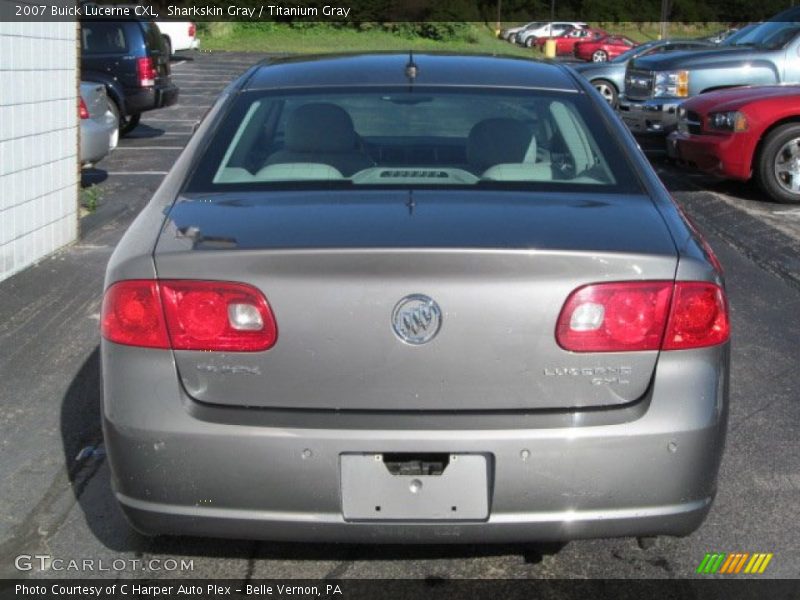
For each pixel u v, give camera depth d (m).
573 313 2.87
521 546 3.68
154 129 16.55
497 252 2.84
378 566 3.57
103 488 4.12
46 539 3.75
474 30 49.19
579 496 2.89
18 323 6.09
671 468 2.91
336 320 2.86
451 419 2.88
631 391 2.92
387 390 2.88
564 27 48.56
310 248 2.87
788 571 3.54
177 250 2.96
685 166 11.09
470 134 3.79
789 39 12.95
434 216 3.12
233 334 2.89
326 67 4.27
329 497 2.89
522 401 2.90
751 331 6.11
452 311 2.85
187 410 2.91
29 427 4.70
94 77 15.12
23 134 7.14
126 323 2.95
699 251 3.07
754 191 10.86
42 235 7.53
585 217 3.17
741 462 4.36
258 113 3.91
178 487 2.92
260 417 2.90
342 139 3.79
